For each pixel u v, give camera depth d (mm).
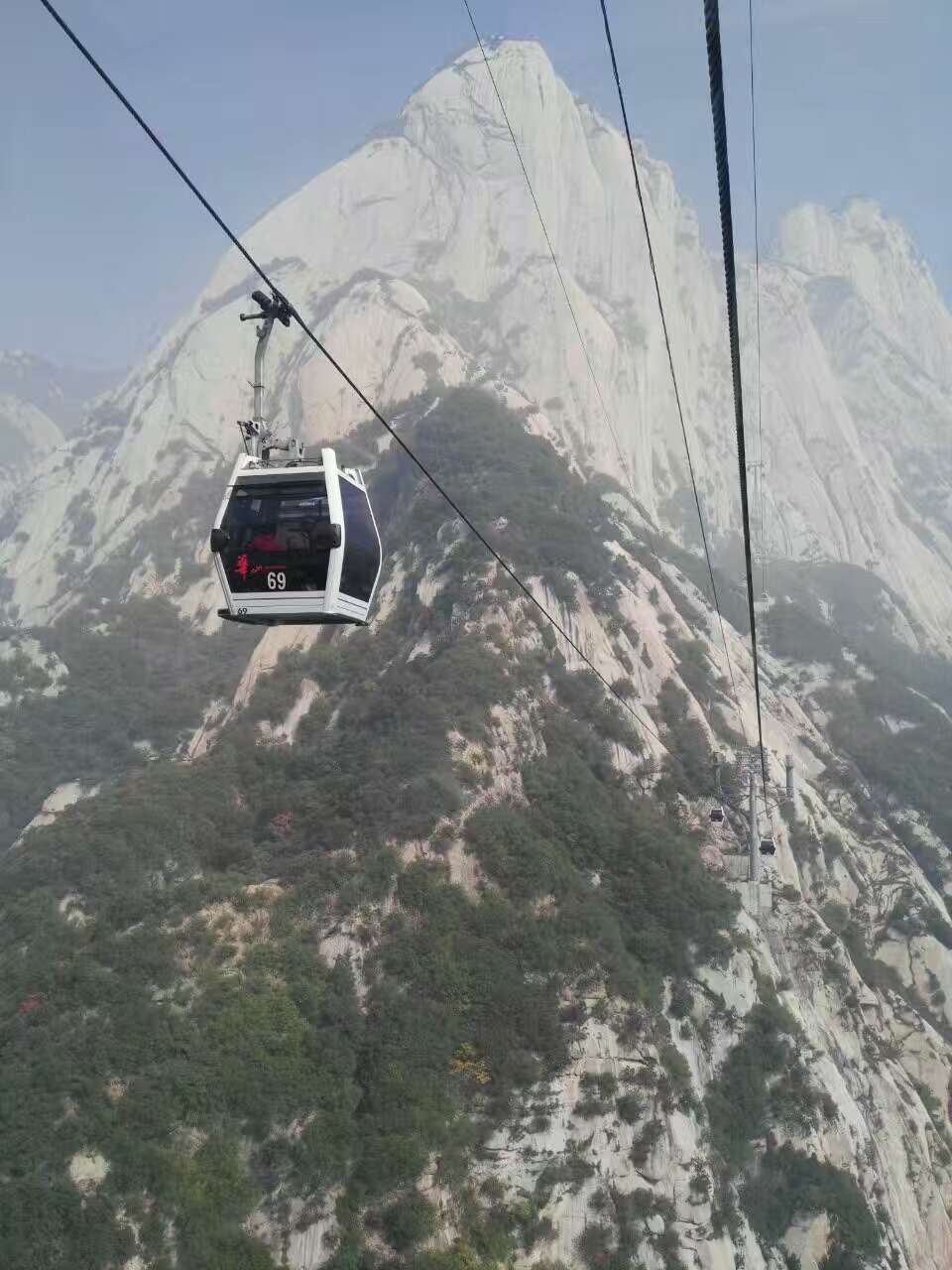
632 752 76188
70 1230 43031
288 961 55125
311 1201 46969
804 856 82188
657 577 102188
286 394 149625
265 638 93562
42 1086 47094
